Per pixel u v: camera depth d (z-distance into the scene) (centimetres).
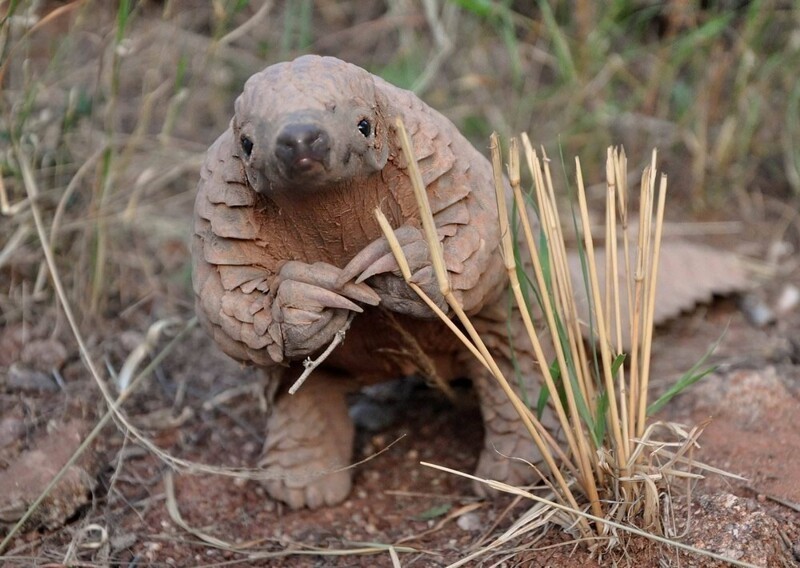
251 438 275
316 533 237
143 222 351
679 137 399
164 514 244
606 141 402
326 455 246
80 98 341
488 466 242
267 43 448
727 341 310
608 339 215
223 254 204
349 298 199
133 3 430
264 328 201
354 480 257
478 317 225
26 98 306
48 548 231
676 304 302
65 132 327
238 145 190
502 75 438
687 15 412
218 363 307
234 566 226
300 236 204
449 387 260
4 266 325
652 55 436
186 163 355
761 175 404
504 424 239
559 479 206
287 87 181
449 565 209
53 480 232
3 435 262
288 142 173
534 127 409
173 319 314
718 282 318
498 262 211
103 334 314
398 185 202
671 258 322
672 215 387
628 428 211
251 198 201
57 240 320
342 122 180
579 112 410
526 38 446
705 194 393
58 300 306
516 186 198
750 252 364
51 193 323
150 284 336
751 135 397
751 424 256
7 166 312
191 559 228
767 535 206
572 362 211
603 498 212
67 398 280
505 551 212
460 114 408
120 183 358
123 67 414
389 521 241
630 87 440
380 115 194
